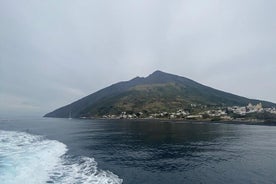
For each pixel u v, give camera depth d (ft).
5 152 143.95
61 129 396.37
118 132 330.95
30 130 366.43
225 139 258.78
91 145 199.62
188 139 248.93
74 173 102.73
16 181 84.17
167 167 121.80
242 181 98.78
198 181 98.12
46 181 89.20
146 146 195.42
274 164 131.03
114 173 107.24
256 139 266.77
